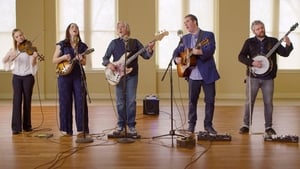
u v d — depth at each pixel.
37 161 3.80
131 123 4.82
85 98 4.86
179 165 3.67
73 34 4.81
